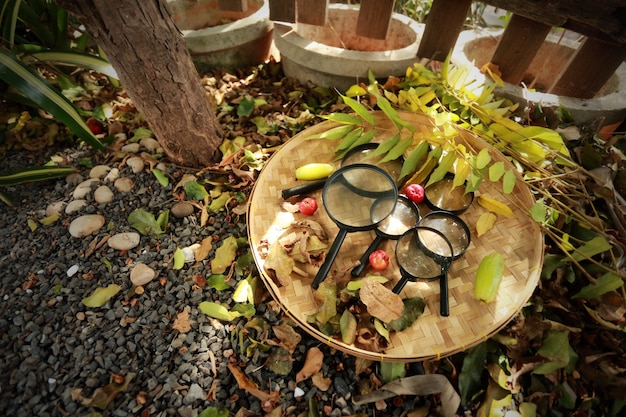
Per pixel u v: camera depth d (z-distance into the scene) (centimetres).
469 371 42
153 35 43
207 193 58
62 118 52
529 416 40
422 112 53
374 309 38
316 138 51
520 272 41
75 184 59
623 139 62
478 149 50
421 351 37
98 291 47
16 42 63
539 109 59
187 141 56
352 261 43
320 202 48
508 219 45
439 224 44
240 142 62
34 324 46
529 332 43
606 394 42
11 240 53
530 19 55
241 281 48
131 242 52
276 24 68
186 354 44
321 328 39
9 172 57
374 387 42
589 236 48
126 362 44
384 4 62
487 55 71
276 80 76
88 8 38
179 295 49
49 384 42
